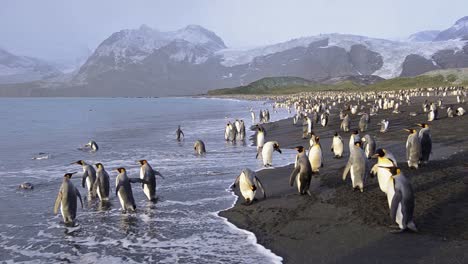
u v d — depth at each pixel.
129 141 33.47
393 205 9.91
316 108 59.47
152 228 11.39
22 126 53.12
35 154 26.83
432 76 172.25
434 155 18.44
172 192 15.29
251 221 11.58
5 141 35.31
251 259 9.09
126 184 13.27
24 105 168.38
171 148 28.17
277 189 14.68
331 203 12.23
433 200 11.66
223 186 16.02
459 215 10.46
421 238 9.34
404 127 32.03
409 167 15.78
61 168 21.56
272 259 9.02
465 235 9.29
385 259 8.49
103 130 45.41
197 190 15.46
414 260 8.34
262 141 25.28
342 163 18.33
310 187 14.25
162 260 9.23
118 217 12.53
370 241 9.41
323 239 9.82
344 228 10.30
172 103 163.00
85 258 9.52
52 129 48.00
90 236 10.95
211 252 9.57
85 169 15.36
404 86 167.50
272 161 20.92
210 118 62.38
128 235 10.93
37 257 9.66
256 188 13.76
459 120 34.50
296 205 12.46
